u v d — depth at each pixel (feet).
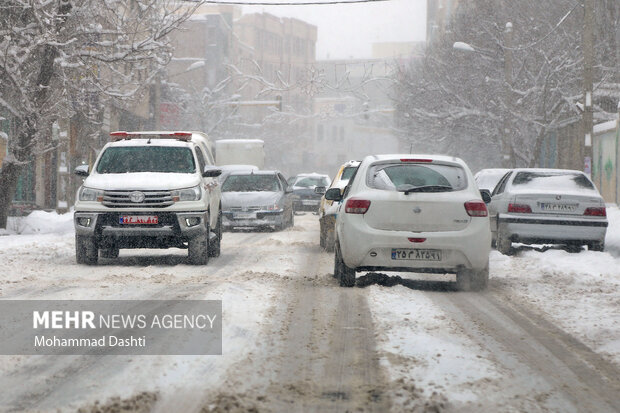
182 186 65.00
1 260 65.67
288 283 52.60
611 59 185.37
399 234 50.21
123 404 23.57
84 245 64.44
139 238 64.23
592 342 35.37
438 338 34.81
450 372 28.40
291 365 29.30
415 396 25.27
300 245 91.30
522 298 48.88
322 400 24.85
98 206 63.93
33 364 28.78
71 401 24.03
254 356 30.53
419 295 48.03
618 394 26.84
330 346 32.73
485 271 52.01
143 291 46.80
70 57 106.11
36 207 171.63
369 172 52.54
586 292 51.06
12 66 105.60
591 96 124.26
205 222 65.77
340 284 52.31
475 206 50.90
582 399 25.96
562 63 187.11
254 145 212.84
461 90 223.71
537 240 79.15
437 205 50.47
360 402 24.64
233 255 76.69
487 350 32.71
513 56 209.87
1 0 105.09
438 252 50.47
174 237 64.64
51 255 72.02
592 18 123.85
